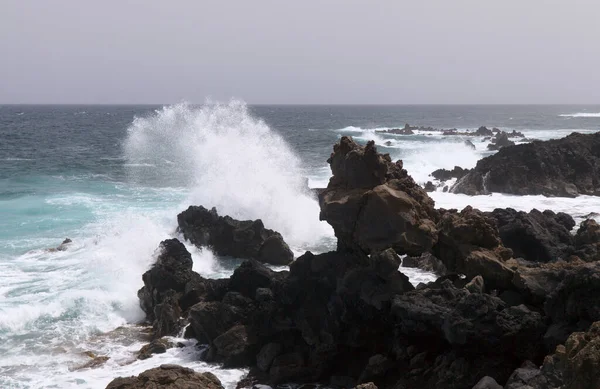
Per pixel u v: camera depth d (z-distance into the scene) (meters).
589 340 9.11
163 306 17.73
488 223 15.08
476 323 12.18
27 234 27.80
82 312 18.88
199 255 23.95
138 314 19.25
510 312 12.42
